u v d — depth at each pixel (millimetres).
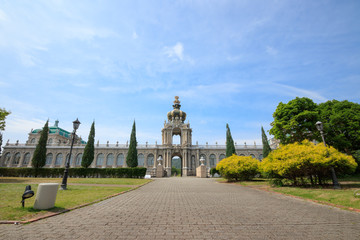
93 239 5160
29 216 7254
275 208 9383
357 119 27359
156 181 30125
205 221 7035
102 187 18266
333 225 6621
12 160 65875
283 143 28969
